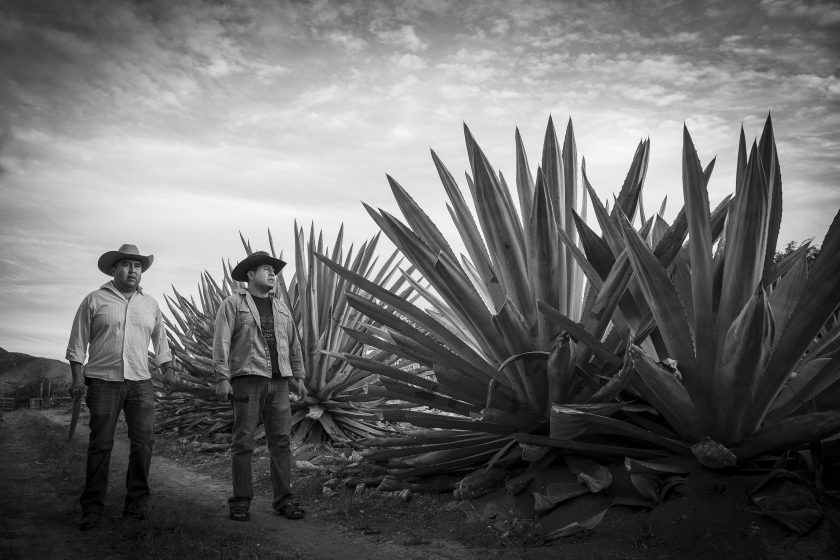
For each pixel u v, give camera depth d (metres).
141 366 4.30
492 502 4.27
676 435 4.03
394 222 4.32
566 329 3.84
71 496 4.88
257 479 5.91
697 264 3.73
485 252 4.64
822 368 3.50
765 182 3.47
